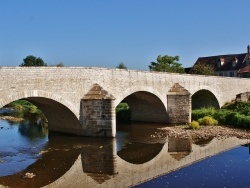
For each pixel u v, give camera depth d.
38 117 48.75
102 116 30.91
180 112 41.44
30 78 27.00
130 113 47.09
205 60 89.62
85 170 21.53
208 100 52.88
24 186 18.31
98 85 31.80
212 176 19.23
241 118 38.03
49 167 22.16
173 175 19.61
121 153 26.12
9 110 60.62
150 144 29.42
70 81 30.06
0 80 25.11
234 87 55.47
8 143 29.56
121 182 18.69
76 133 32.41
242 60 80.69
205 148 27.48
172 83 42.25
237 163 22.11
